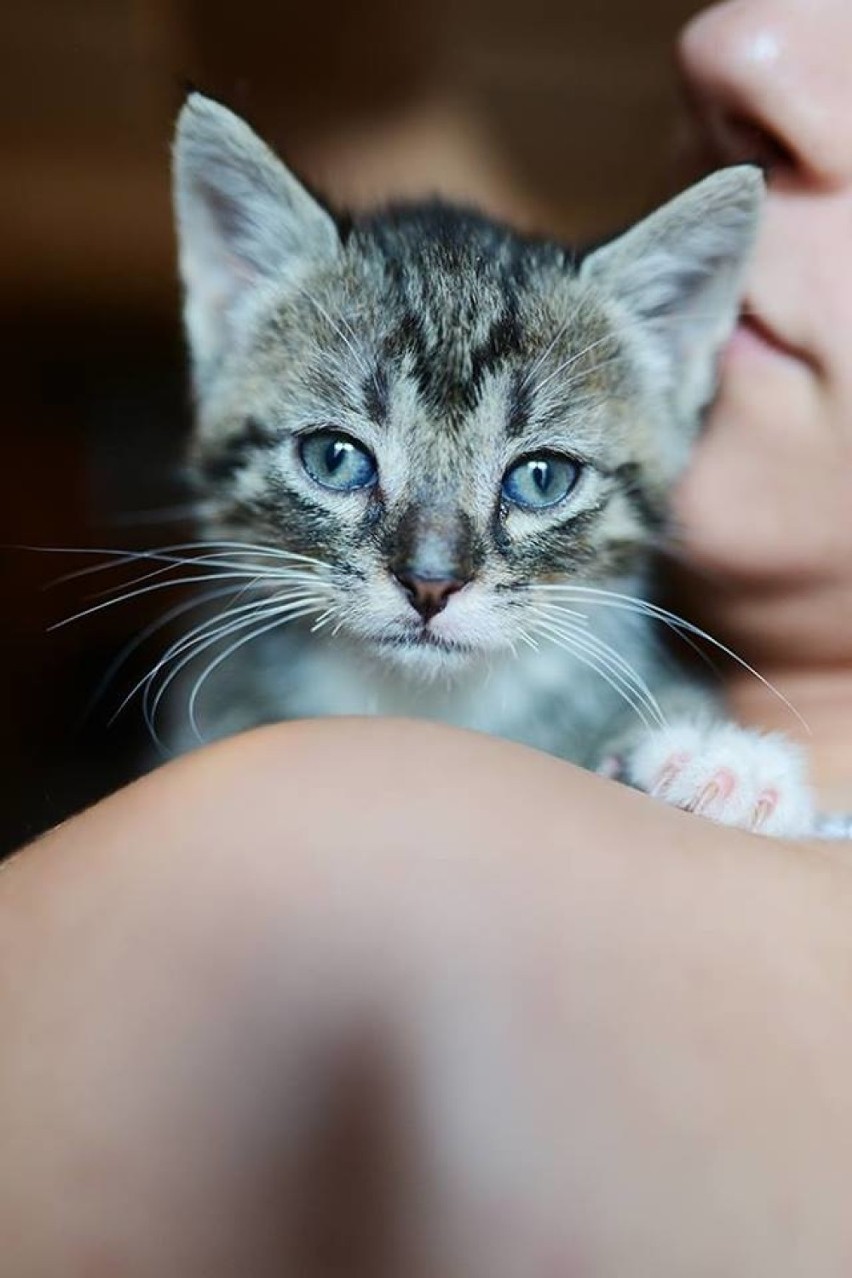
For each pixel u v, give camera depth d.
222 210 0.24
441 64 0.34
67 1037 0.14
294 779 0.16
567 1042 0.14
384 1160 0.13
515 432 0.23
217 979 0.14
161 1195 0.13
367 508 0.23
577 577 0.24
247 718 0.24
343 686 0.24
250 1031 0.14
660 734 0.22
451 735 0.17
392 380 0.23
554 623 0.24
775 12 0.22
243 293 0.24
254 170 0.24
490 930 0.15
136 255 0.37
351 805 0.16
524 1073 0.14
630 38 0.34
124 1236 0.13
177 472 0.32
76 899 0.15
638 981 0.15
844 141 0.21
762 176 0.22
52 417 0.37
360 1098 0.13
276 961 0.14
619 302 0.24
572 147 0.35
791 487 0.22
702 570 0.23
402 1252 0.13
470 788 0.16
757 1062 0.15
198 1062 0.14
